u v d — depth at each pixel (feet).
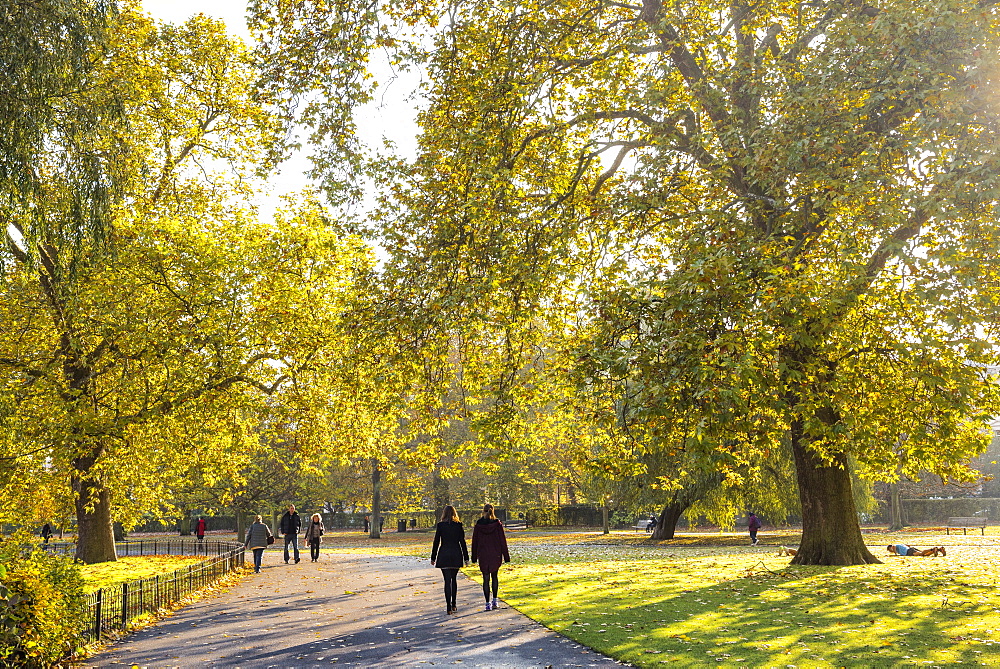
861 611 37.88
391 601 49.32
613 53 51.57
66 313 65.10
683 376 35.60
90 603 34.55
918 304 37.19
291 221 78.18
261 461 170.60
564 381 49.96
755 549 107.34
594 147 57.82
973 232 38.60
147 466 81.20
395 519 234.79
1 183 43.86
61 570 33.30
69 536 179.32
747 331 36.11
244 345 70.59
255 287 73.92
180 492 156.35
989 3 39.91
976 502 207.31
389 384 57.26
